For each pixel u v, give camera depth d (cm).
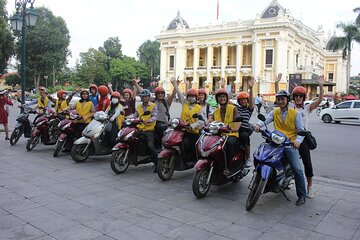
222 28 5978
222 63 6081
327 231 443
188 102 708
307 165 574
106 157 894
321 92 594
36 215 479
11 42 4178
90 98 980
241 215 496
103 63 7606
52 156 884
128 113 924
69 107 994
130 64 7981
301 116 541
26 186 614
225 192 611
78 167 773
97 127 817
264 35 5491
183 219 475
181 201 553
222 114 632
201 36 6250
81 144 812
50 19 6794
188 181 680
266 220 478
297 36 5950
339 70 7894
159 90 778
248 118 636
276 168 512
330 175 783
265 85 5506
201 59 6581
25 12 1364
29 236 413
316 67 7012
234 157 599
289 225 461
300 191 547
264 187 504
